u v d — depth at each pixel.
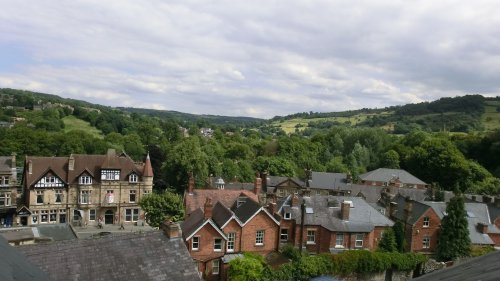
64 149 114.19
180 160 90.38
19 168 99.25
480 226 57.25
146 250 24.25
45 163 72.94
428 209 56.25
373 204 64.25
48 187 71.25
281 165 111.81
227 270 44.59
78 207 73.31
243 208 51.66
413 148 135.50
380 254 48.94
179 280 23.34
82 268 22.27
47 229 42.94
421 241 56.16
